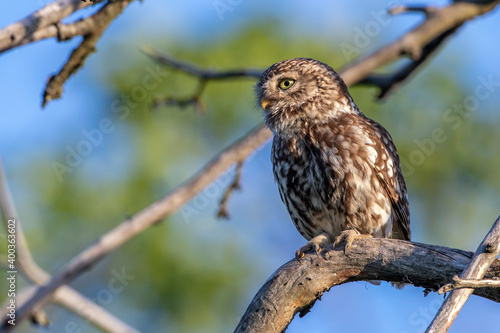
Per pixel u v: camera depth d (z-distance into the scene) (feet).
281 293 22.20
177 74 46.21
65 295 30.48
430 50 35.91
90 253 27.68
